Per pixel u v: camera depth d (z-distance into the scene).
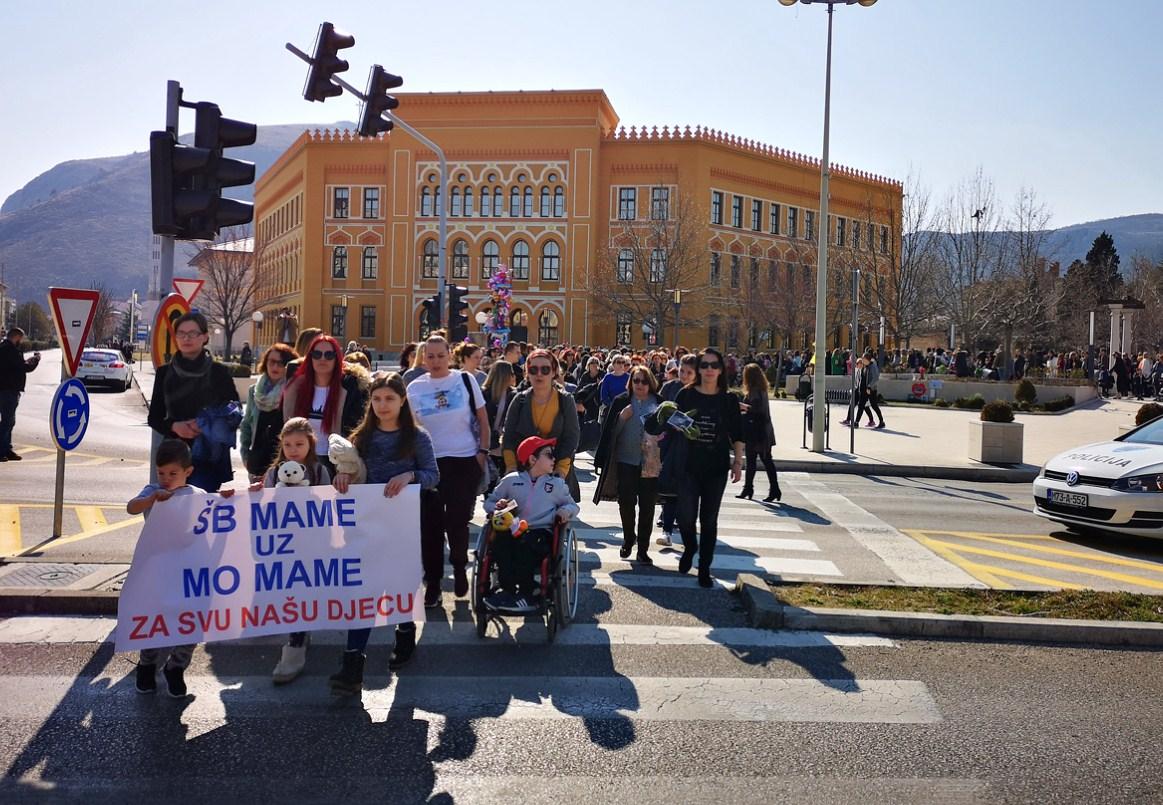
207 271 73.12
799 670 6.18
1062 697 5.79
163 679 5.77
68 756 4.70
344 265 65.69
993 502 14.42
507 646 6.57
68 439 9.45
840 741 5.09
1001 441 18.34
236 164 7.98
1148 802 4.46
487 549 6.60
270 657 6.26
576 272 61.53
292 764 4.66
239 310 72.19
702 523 8.34
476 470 7.48
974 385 37.19
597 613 7.42
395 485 5.84
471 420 7.45
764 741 5.06
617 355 13.30
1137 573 9.20
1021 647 6.75
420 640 6.67
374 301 65.31
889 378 40.38
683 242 58.38
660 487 8.48
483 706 5.47
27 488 12.97
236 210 7.99
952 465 18.12
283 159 74.50
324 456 6.86
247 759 4.70
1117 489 10.47
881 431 25.50
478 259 62.56
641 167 61.75
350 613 5.70
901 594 7.69
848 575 8.82
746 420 13.88
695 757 4.84
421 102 62.62
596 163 61.44
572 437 7.87
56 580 7.46
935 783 4.61
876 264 56.66
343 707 5.41
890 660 6.41
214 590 5.56
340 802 4.28
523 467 6.89
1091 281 77.69
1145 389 43.72
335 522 5.75
